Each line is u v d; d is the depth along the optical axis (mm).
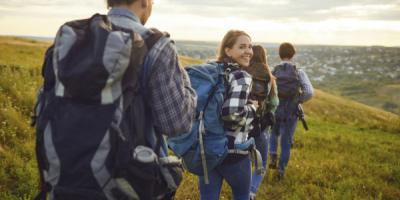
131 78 2203
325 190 7449
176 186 2502
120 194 2189
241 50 4387
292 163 9055
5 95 10312
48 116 2219
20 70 16703
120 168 2137
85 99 2145
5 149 7371
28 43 61688
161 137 2477
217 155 3928
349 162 9836
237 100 3857
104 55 2078
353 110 58062
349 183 7910
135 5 2477
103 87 2109
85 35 2184
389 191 7781
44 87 2348
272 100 5406
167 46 2348
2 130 7820
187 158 3994
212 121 3902
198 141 3902
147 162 2193
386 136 17281
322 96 68000
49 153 2172
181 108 2346
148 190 2238
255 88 5078
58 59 2156
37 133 2262
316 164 9211
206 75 3934
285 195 7051
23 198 5508
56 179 2182
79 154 2119
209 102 3916
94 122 2127
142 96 2312
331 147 11836
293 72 7168
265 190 7207
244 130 4137
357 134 16656
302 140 12234
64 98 2188
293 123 7312
